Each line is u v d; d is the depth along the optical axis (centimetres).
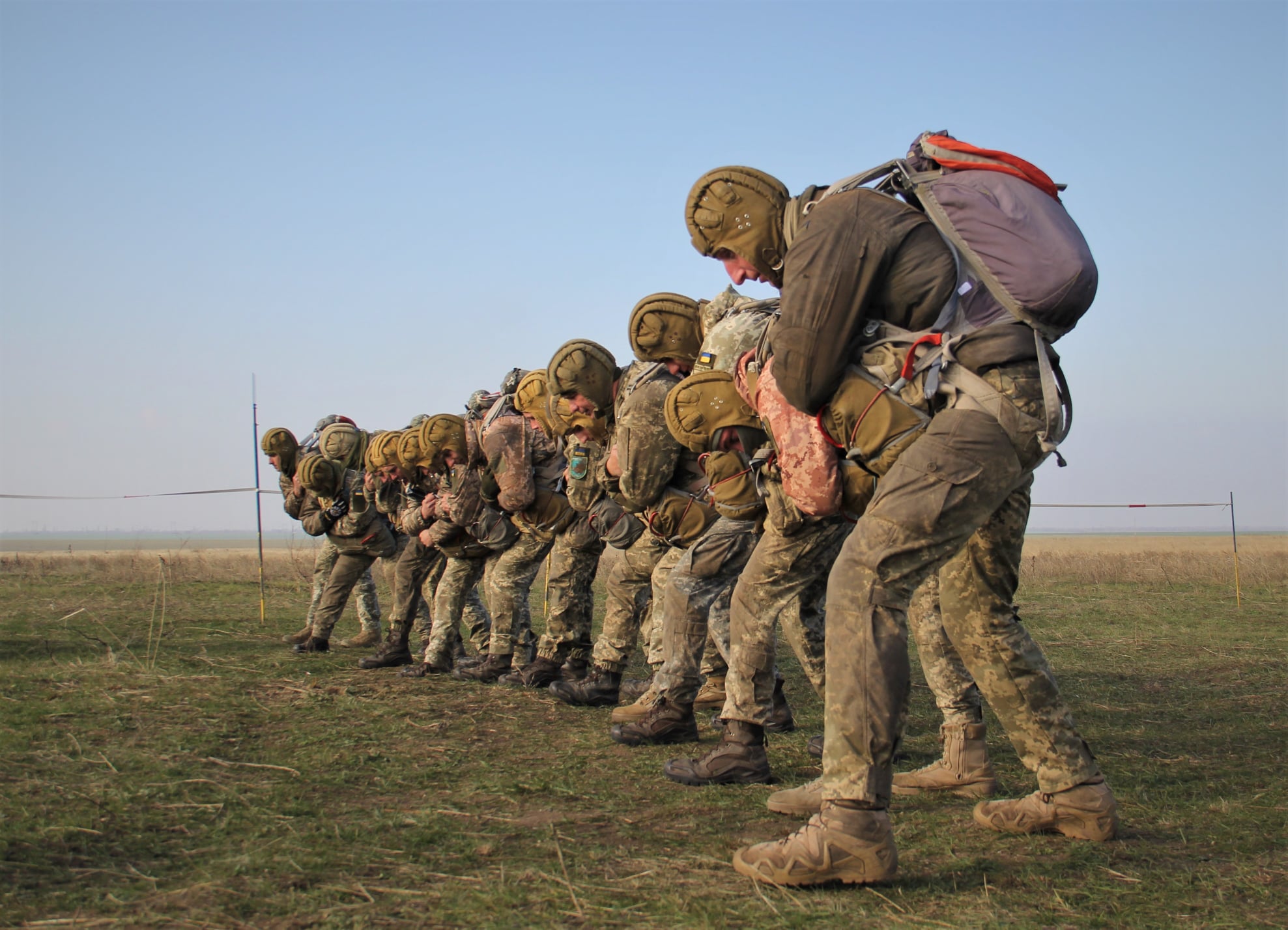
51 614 1073
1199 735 496
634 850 303
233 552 3416
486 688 657
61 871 276
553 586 664
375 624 888
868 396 281
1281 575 1809
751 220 331
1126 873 280
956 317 275
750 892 263
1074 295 269
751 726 398
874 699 262
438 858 293
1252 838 315
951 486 262
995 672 315
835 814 265
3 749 418
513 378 676
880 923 241
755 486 402
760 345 338
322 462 805
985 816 328
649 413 489
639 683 650
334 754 438
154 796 355
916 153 294
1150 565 2005
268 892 262
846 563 269
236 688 605
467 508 677
